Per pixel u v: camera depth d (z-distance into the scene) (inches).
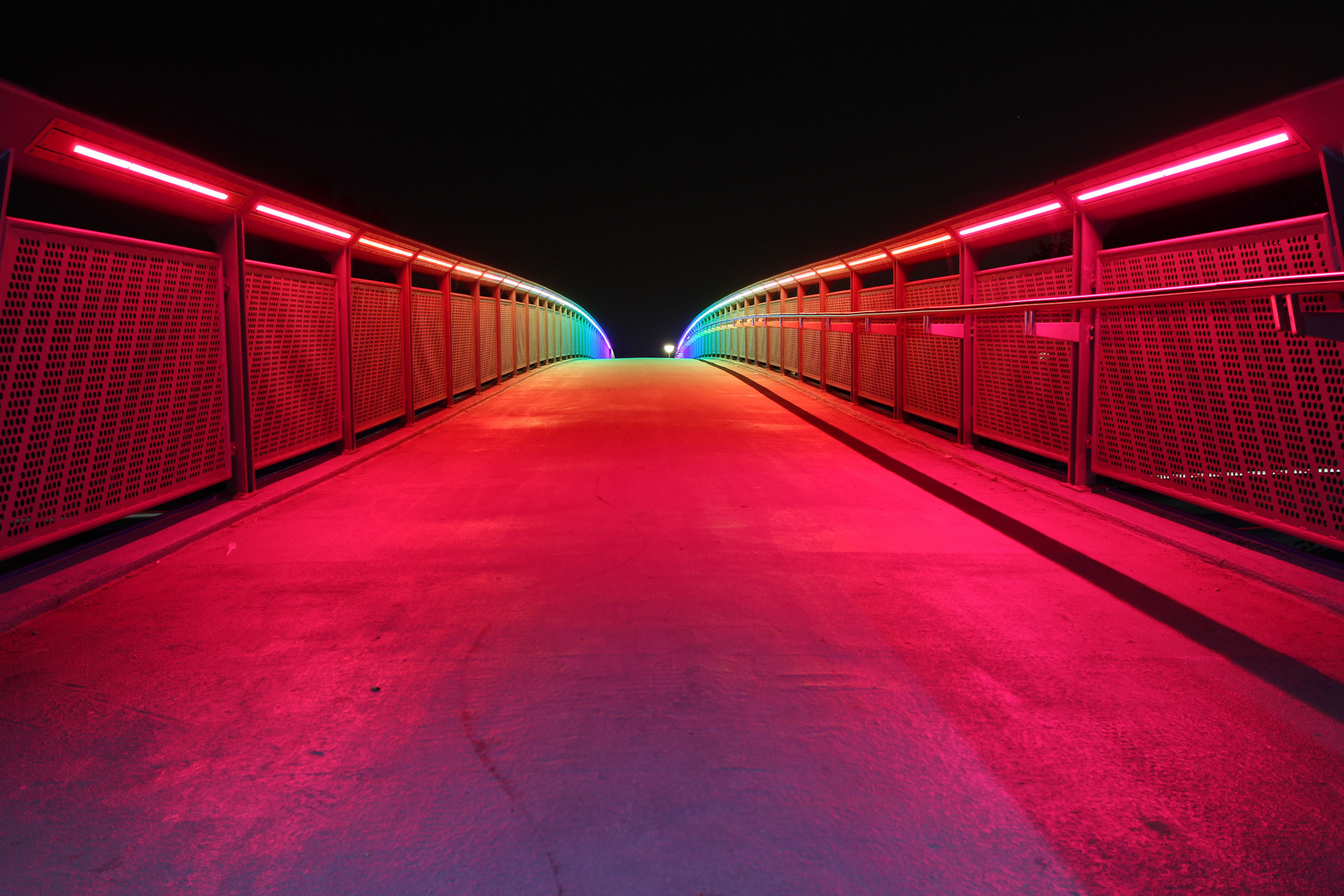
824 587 139.2
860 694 98.7
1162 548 162.6
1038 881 64.7
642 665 107.6
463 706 96.0
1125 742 86.9
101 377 154.9
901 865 66.7
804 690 99.7
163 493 175.2
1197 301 162.2
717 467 254.7
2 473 132.7
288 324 234.8
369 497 213.2
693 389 517.3
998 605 130.0
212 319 195.2
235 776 81.0
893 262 349.4
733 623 122.6
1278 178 151.1
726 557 157.8
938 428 330.0
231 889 64.2
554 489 221.6
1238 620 122.2
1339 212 131.5
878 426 348.2
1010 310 226.1
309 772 81.5
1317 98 125.4
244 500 200.5
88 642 115.1
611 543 167.5
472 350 459.8
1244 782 78.9
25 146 131.9
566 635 118.1
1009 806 75.2
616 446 297.6
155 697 98.3
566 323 884.0
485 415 391.5
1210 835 70.7
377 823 73.0
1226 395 156.2
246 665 107.7
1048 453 226.7
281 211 217.0
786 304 592.1
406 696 98.6
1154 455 180.5
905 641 115.1
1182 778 79.7
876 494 215.3
